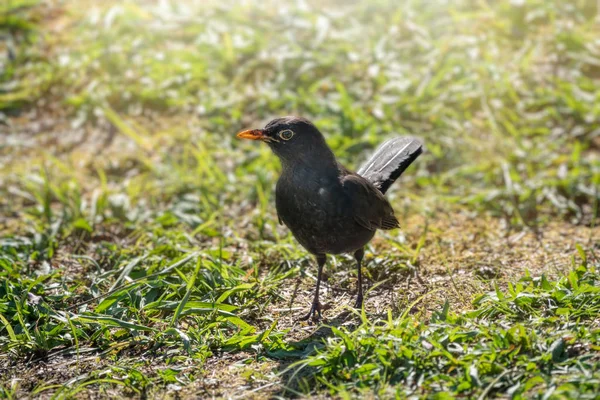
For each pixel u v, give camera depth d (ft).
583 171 44.62
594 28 55.42
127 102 53.11
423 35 55.47
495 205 43.24
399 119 49.88
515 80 51.90
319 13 58.13
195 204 43.80
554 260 37.04
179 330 31.09
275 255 38.63
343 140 47.55
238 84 53.11
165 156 47.91
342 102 49.57
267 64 54.49
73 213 42.52
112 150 49.57
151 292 33.73
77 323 31.91
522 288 31.58
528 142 48.24
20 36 58.85
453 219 42.37
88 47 56.54
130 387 28.27
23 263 37.55
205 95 52.49
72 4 62.23
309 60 53.98
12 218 43.68
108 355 30.53
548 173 44.96
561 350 27.27
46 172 46.93
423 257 38.04
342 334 28.58
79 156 49.14
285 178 32.32
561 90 50.47
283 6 59.52
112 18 58.13
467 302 33.09
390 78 52.29
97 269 37.68
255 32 56.03
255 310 33.68
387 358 27.71
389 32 55.77
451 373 27.09
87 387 28.50
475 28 56.24
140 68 54.85
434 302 33.35
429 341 27.89
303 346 30.19
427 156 47.29
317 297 32.94
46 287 35.12
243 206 44.09
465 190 44.78
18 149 49.93
